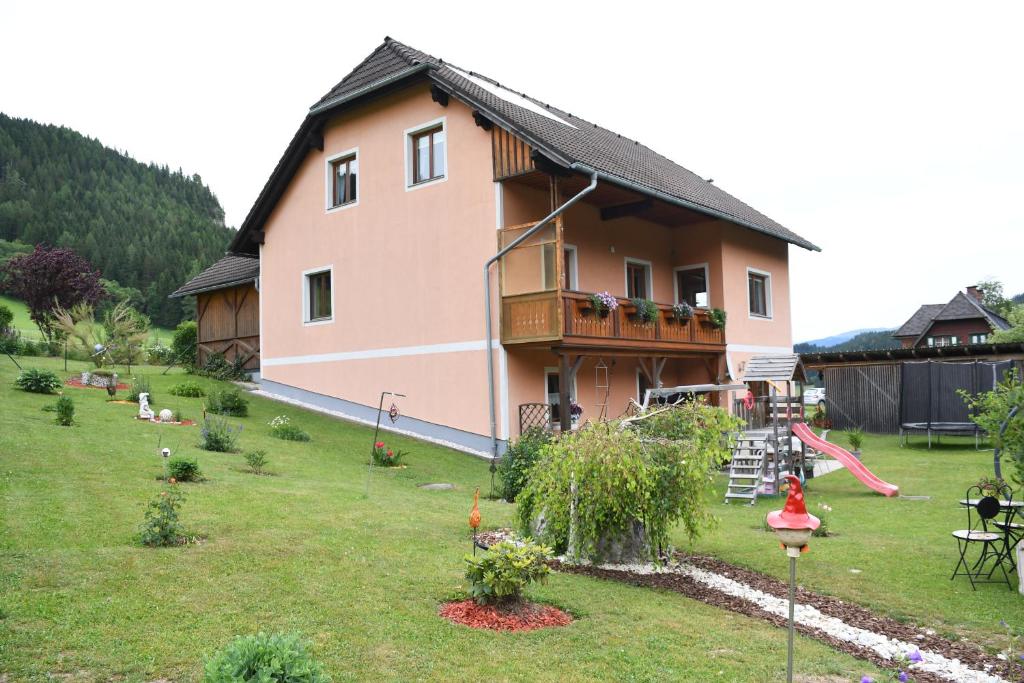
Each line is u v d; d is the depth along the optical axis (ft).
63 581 18.34
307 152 63.36
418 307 55.06
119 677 14.06
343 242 60.64
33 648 14.83
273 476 35.68
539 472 26.89
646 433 27.14
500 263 50.29
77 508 24.71
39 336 95.55
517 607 19.69
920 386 73.20
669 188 55.72
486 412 50.85
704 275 67.92
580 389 57.52
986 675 17.62
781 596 23.29
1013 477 25.13
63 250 81.92
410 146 55.93
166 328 199.62
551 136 50.52
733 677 16.17
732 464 47.09
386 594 19.60
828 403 82.48
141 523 23.75
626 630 18.74
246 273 71.87
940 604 22.48
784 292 77.77
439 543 25.35
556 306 46.96
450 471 44.80
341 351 60.54
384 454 44.73
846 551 28.96
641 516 24.95
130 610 17.02
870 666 17.60
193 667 14.61
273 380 66.39
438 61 60.29
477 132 51.49
